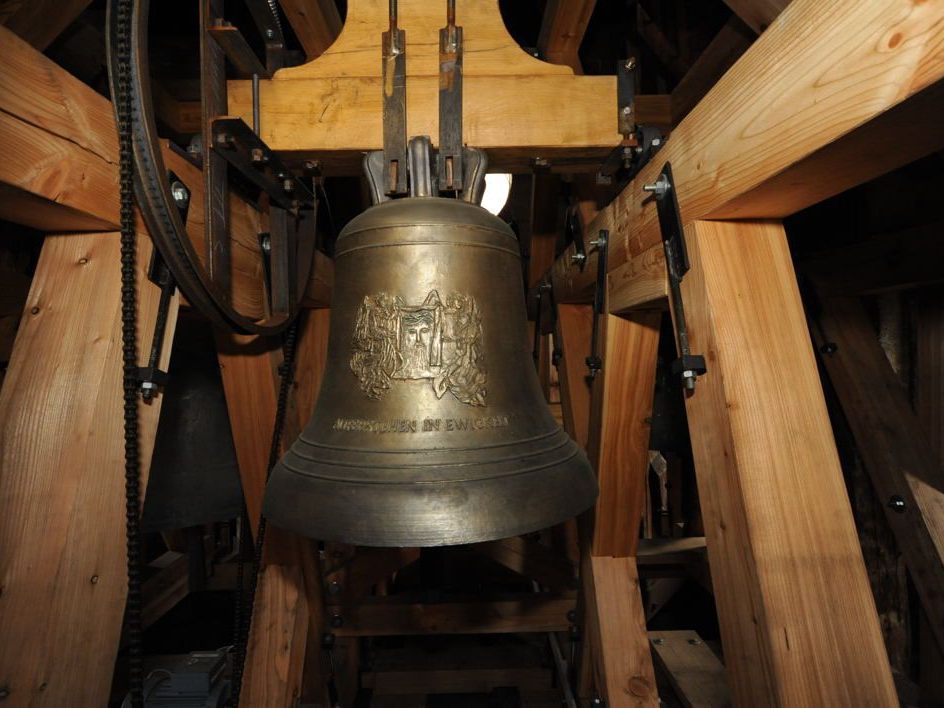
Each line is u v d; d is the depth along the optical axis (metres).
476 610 2.14
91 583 0.84
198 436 1.49
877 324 2.13
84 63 1.64
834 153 0.61
